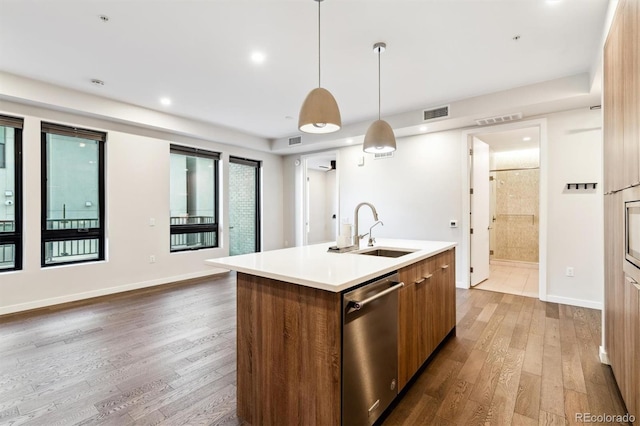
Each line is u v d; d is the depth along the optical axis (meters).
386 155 5.31
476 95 3.92
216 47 2.78
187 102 4.20
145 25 2.44
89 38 2.62
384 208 5.32
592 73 3.02
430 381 2.15
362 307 1.56
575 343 2.72
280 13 2.29
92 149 4.30
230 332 3.01
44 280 3.77
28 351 2.60
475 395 1.99
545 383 2.11
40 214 3.74
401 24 2.43
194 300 4.03
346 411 1.47
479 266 4.88
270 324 1.67
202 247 5.60
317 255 2.22
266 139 6.30
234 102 4.20
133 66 3.14
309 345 1.52
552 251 3.91
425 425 1.72
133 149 4.56
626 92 1.68
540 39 2.64
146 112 4.45
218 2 2.16
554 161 3.88
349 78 3.43
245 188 6.56
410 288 2.06
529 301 3.96
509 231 6.78
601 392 2.00
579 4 2.18
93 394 2.01
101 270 4.24
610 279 2.15
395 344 1.87
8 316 3.42
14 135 3.64
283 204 6.97
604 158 2.26
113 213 4.36
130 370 2.31
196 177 5.55
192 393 2.03
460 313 3.52
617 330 1.96
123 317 3.40
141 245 4.65
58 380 2.17
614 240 2.02
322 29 2.50
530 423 1.73
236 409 1.87
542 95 3.51
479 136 5.30
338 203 5.91
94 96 3.92
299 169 6.69
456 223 4.62
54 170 3.98
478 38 2.63
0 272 3.54
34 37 2.60
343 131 5.28
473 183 4.67
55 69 3.21
